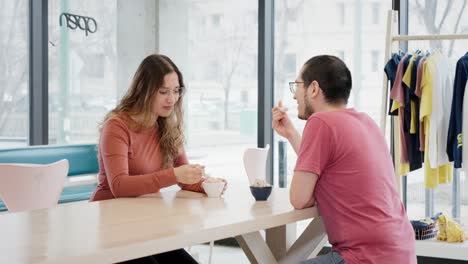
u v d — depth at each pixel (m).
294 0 5.36
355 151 2.28
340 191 2.28
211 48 5.76
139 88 2.86
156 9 5.92
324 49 5.28
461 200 4.77
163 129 2.96
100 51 5.82
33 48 5.18
